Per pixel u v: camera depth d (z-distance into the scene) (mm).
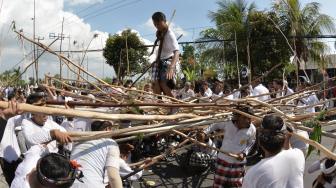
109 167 3664
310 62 22688
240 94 9203
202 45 26391
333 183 4254
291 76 16859
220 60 24781
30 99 4199
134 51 16156
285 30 21750
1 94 7625
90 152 3701
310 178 6809
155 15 6074
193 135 6230
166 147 7957
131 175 4895
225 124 5805
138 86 8094
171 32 6082
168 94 6086
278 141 3523
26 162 3283
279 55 21969
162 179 7449
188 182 7320
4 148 5230
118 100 5117
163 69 6082
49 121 4906
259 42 22281
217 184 5875
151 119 3881
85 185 3520
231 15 23750
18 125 5281
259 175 3504
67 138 3711
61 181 2293
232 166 5746
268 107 5020
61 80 5891
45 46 4902
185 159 7785
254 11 23312
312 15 22109
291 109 5820
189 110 5066
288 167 3488
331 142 9625
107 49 18500
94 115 3283
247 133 5609
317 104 5289
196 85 14797
